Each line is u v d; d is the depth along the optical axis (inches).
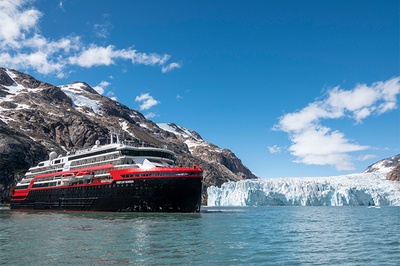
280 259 1141.1
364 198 7746.1
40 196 4323.3
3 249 1266.0
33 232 1780.3
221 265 1040.2
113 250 1252.5
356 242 1562.5
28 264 1035.9
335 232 1987.0
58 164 4247.0
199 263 1062.4
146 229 1900.8
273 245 1435.8
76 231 1807.3
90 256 1144.2
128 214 3085.6
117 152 3506.4
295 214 3971.5
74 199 3784.5
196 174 3139.8
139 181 3223.4
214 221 2532.0
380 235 1843.0
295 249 1338.6
